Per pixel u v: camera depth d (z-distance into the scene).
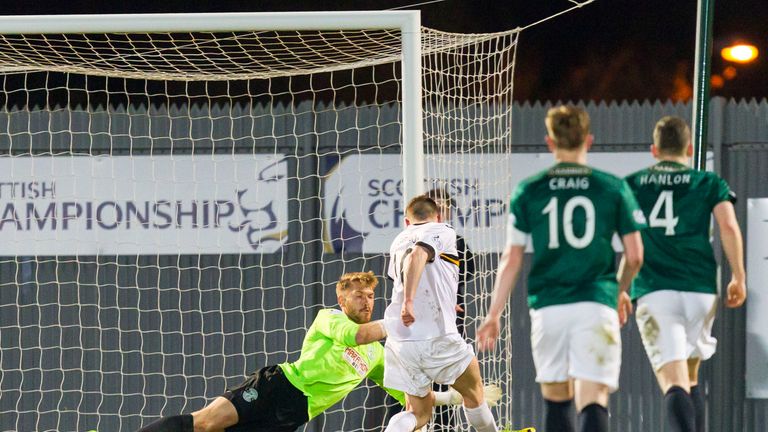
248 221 30.84
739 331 30.23
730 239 18.89
